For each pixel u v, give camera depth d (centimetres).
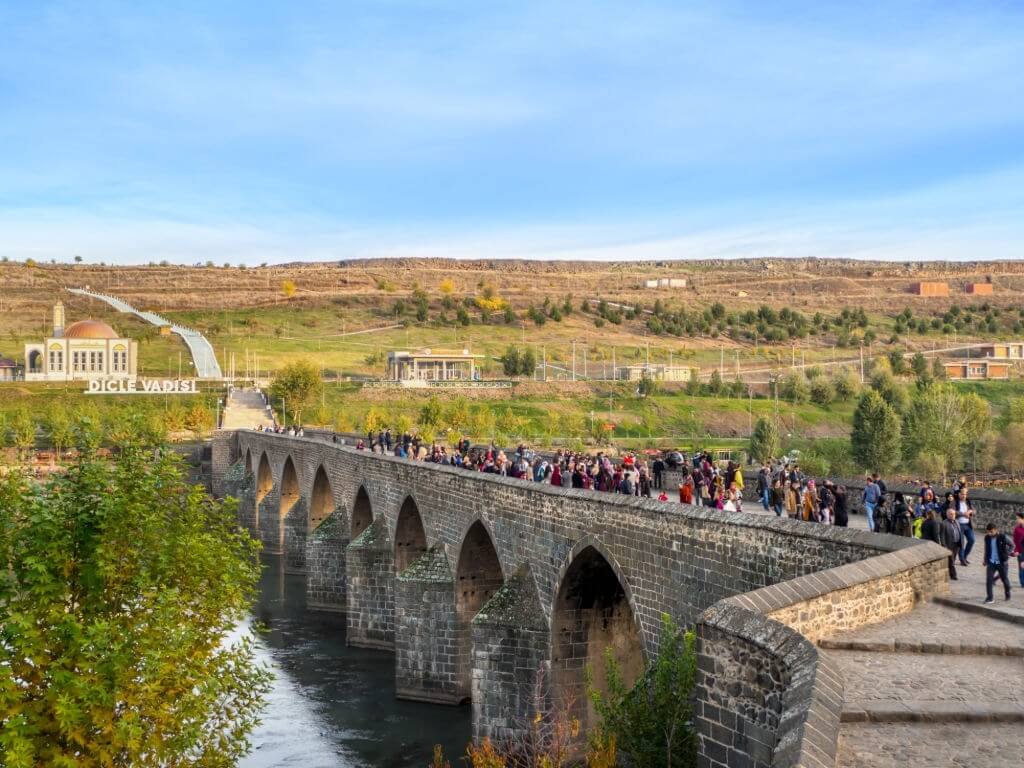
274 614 7019
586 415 18462
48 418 16012
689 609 3031
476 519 4700
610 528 3462
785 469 4978
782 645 1859
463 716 4828
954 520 3425
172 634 2698
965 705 1836
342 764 4197
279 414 18188
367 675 5522
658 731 2436
